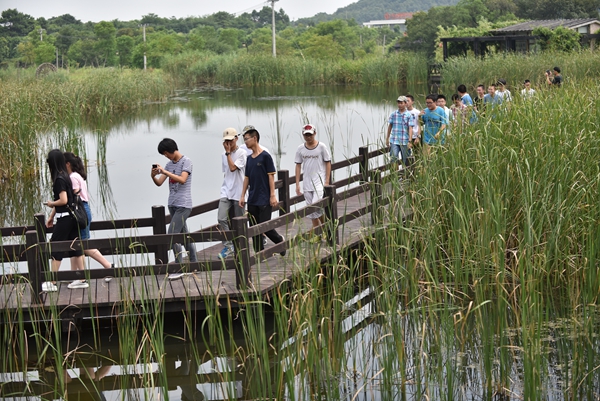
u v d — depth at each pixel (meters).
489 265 7.20
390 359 5.66
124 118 27.08
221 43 69.25
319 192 8.66
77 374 6.43
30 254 6.81
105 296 7.06
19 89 21.16
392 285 6.76
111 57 69.56
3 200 13.78
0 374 6.41
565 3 62.09
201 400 5.92
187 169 7.77
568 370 5.87
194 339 6.99
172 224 7.72
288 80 44.34
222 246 9.01
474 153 8.41
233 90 41.53
